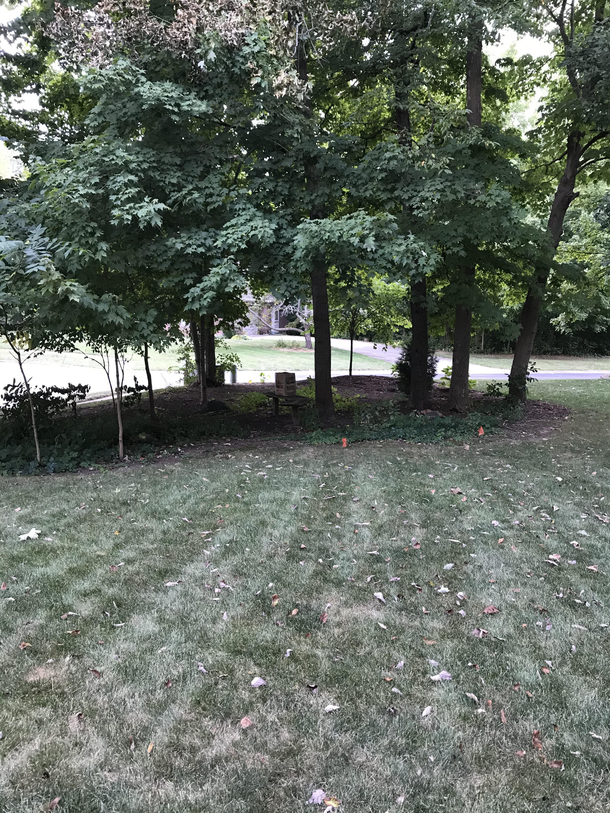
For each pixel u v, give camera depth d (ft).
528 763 7.45
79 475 21.93
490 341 112.57
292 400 33.96
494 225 28.45
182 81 23.88
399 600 11.73
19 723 7.91
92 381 56.29
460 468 22.66
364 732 7.91
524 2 30.60
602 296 75.87
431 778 7.14
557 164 43.06
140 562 13.29
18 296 19.12
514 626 10.80
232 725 8.02
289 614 11.07
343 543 14.75
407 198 26.66
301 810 6.61
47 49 29.68
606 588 12.40
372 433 29.99
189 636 10.19
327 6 24.34
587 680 9.18
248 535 15.06
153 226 23.07
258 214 23.95
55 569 12.82
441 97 38.96
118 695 8.55
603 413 39.04
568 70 34.04
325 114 35.73
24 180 27.99
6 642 9.85
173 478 20.85
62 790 6.83
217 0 21.33
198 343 47.52
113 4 21.91
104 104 22.97
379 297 48.34
